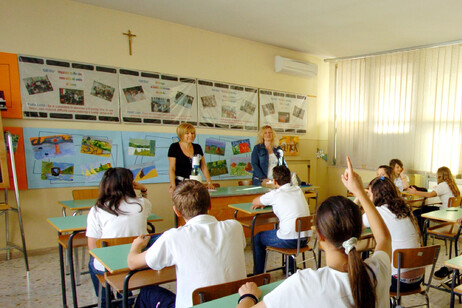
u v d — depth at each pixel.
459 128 4.57
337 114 6.05
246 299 1.05
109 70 3.90
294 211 2.57
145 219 2.01
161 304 1.49
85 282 2.88
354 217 0.94
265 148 4.19
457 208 3.37
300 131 5.89
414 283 1.96
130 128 4.07
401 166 4.38
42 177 3.54
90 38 3.78
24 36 3.41
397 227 2.06
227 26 4.50
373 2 3.65
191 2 3.73
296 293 0.88
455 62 4.61
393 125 5.28
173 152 3.60
